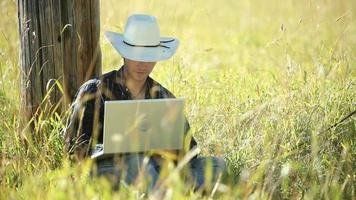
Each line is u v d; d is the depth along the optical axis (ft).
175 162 44.06
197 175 43.37
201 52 71.10
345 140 49.85
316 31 69.10
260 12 100.17
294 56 71.36
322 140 48.96
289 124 50.06
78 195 39.40
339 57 59.06
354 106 52.44
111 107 40.22
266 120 49.98
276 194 43.83
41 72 47.26
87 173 41.24
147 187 40.70
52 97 47.44
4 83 53.62
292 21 88.33
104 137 40.91
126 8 80.23
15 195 40.65
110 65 65.10
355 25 75.00
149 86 44.80
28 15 46.96
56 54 47.09
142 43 43.50
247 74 64.59
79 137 42.98
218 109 52.21
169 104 41.22
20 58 47.96
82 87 44.09
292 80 56.18
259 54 77.36
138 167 41.11
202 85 58.80
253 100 53.21
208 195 41.68
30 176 41.78
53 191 39.40
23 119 47.62
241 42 87.25
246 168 46.11
